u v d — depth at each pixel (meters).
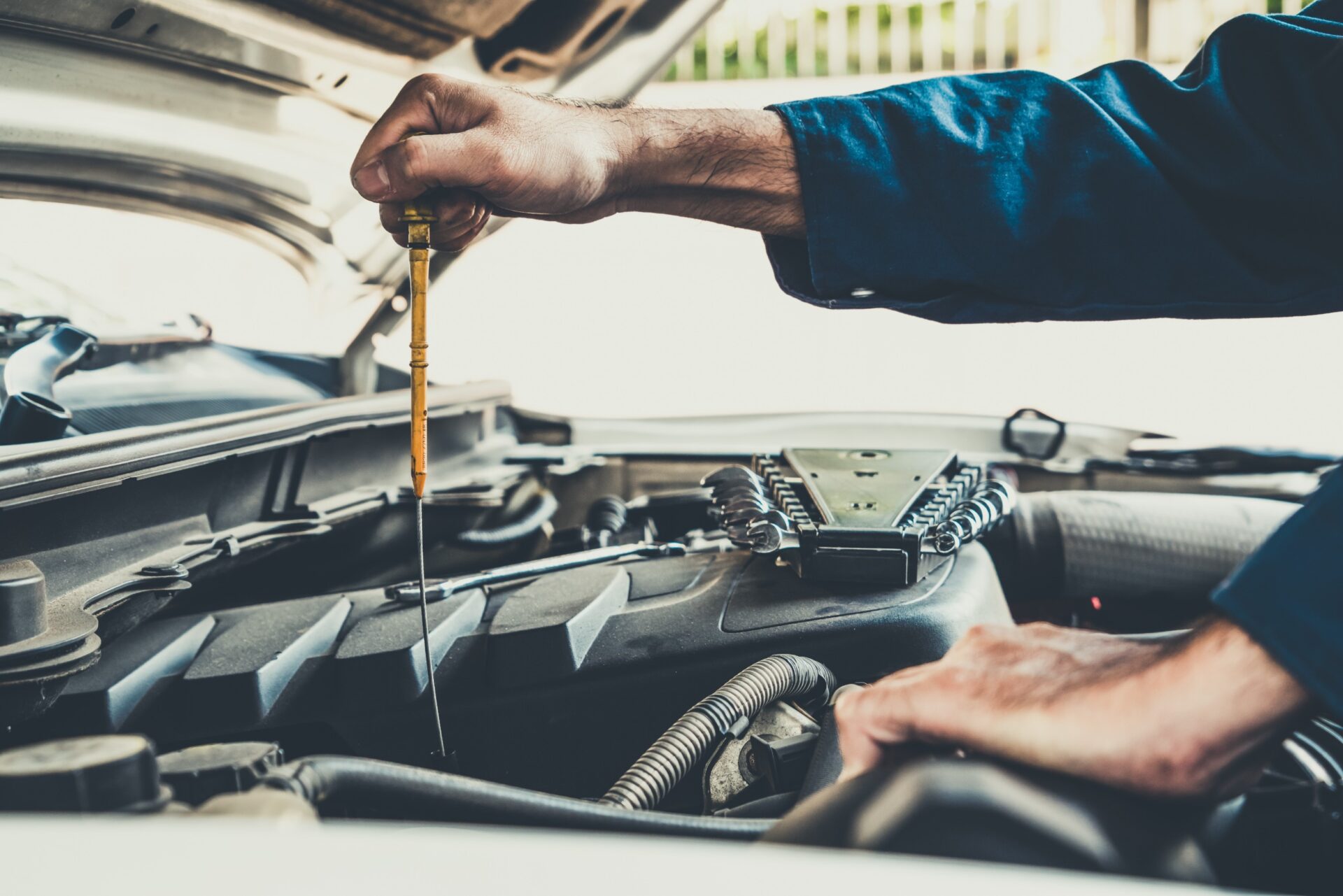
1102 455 2.08
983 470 1.45
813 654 0.99
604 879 0.41
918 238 1.00
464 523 1.74
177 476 1.15
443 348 5.75
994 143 1.00
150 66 1.23
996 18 8.17
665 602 1.09
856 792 0.59
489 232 2.04
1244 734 0.55
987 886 0.40
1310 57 0.95
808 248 1.06
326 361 2.08
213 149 1.47
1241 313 0.97
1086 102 1.01
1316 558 0.54
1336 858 0.73
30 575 0.80
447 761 0.95
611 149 0.98
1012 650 0.65
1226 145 0.96
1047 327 5.68
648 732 0.99
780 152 1.03
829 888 0.40
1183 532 1.39
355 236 1.85
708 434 2.25
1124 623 1.43
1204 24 7.64
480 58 1.57
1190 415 4.15
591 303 6.59
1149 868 0.54
